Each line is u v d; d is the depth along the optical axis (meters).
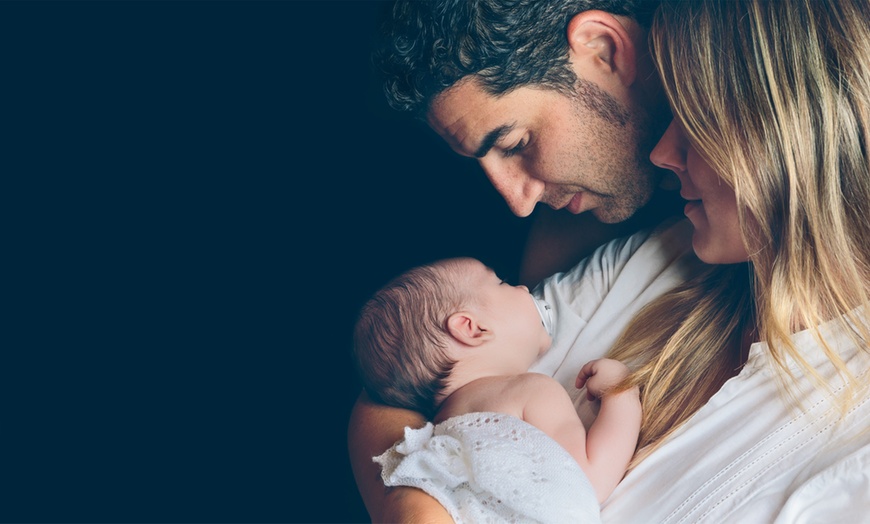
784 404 1.21
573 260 1.85
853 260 1.22
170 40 3.34
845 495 1.10
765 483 1.17
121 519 2.67
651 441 1.32
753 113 1.23
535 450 1.21
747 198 1.25
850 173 1.21
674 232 1.53
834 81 1.20
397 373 1.52
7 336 3.15
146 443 2.88
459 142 1.49
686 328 1.40
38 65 3.34
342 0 3.26
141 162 3.31
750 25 1.23
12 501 2.74
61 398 3.03
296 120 3.27
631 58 1.40
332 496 2.71
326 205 3.20
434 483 1.21
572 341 1.51
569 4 1.37
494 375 1.48
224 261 3.23
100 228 3.28
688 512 1.20
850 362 1.20
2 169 3.31
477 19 1.34
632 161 1.51
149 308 3.18
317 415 2.93
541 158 1.50
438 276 1.56
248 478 2.77
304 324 3.11
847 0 1.20
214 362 3.08
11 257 3.26
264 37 3.29
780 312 1.23
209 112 3.31
